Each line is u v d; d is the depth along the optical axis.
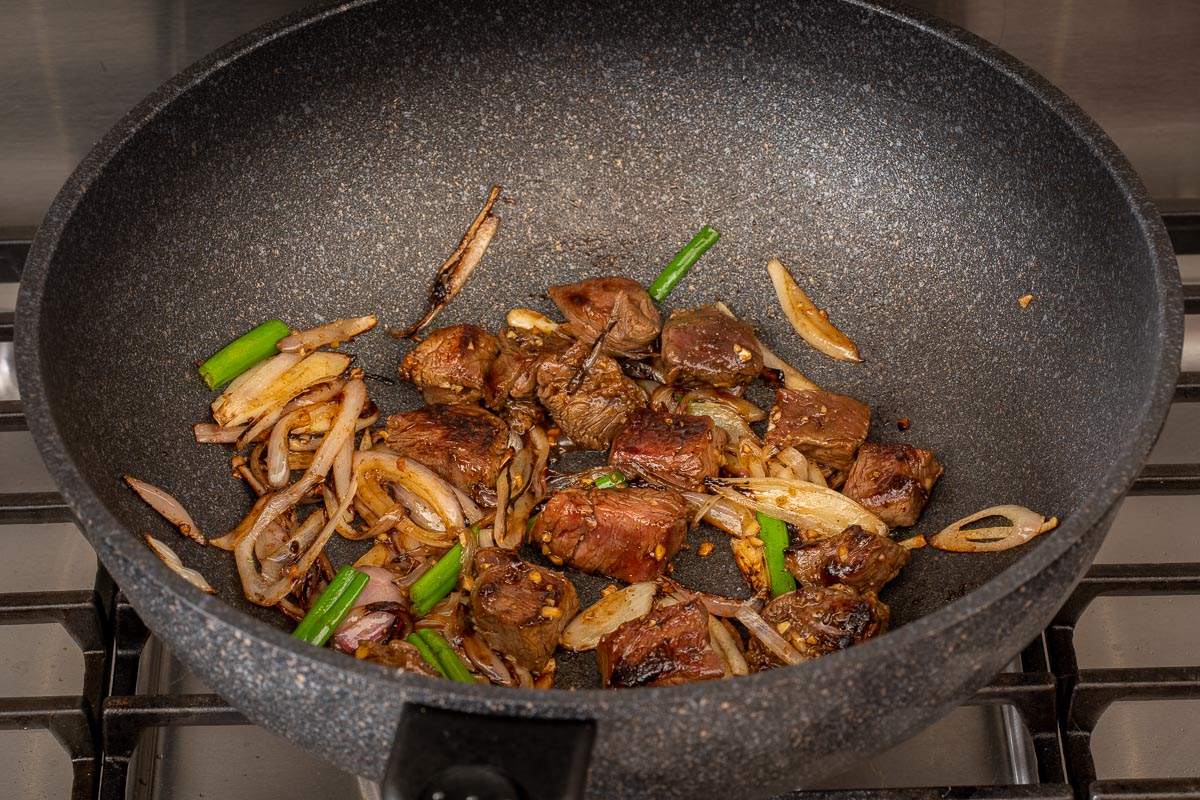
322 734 0.46
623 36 0.58
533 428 0.59
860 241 0.59
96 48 0.60
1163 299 0.49
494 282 0.60
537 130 0.60
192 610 0.45
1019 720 0.54
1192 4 0.60
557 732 0.43
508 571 0.54
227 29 0.60
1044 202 0.55
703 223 0.60
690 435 0.57
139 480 0.54
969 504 0.56
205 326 0.57
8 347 0.61
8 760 0.54
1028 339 0.56
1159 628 0.56
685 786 0.46
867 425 0.57
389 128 0.58
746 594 0.56
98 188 0.52
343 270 0.59
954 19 0.61
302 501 0.57
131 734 0.51
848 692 0.44
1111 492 0.46
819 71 0.58
